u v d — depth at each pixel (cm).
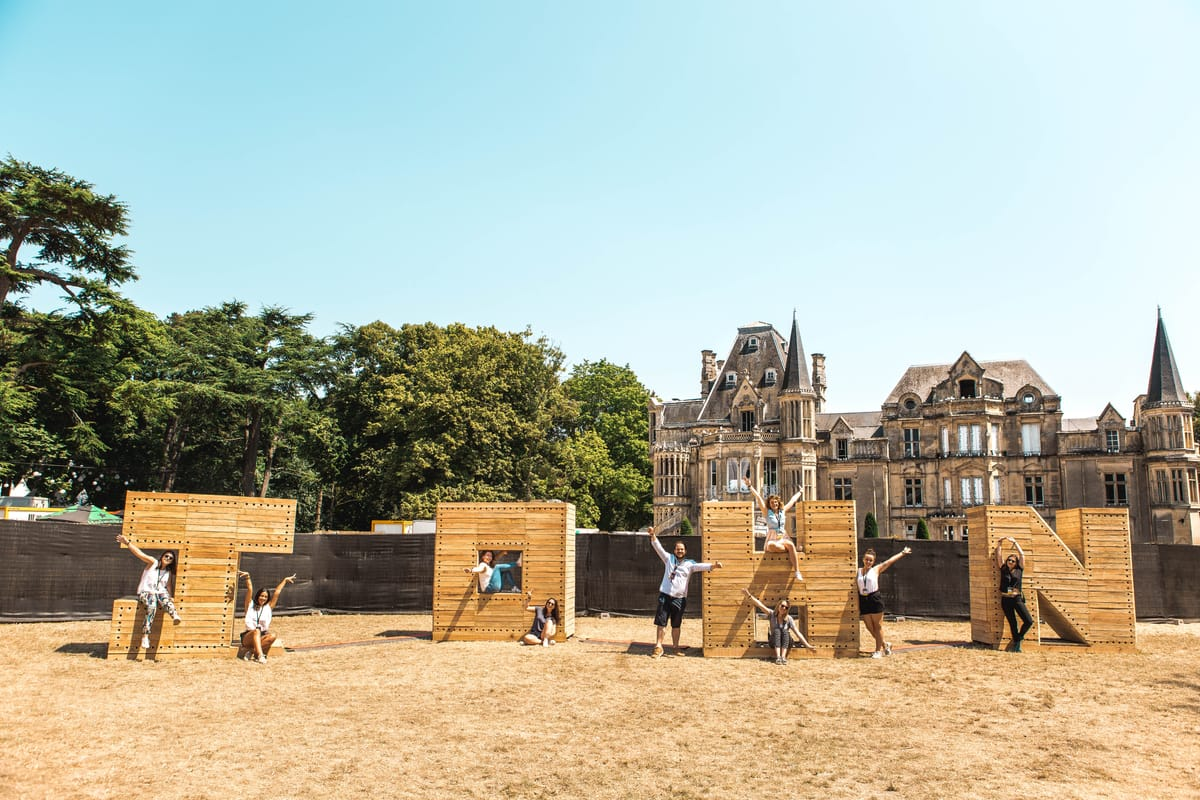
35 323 4359
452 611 1991
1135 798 880
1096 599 1906
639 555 2688
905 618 2633
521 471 5688
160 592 1683
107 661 1655
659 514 7600
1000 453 6838
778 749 1052
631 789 896
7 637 1980
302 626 2298
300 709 1248
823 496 7431
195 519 1736
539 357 6034
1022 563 1856
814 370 9125
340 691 1381
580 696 1355
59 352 4428
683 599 1812
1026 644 1884
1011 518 1931
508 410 5656
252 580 2539
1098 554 1928
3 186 4056
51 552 2323
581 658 1730
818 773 956
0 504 4038
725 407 8131
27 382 4409
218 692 1368
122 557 2425
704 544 1822
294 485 6562
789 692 1401
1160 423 6194
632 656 1766
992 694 1393
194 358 5506
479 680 1483
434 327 6588
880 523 7169
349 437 6450
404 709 1253
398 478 5388
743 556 1803
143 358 5231
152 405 4822
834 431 7556
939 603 2633
